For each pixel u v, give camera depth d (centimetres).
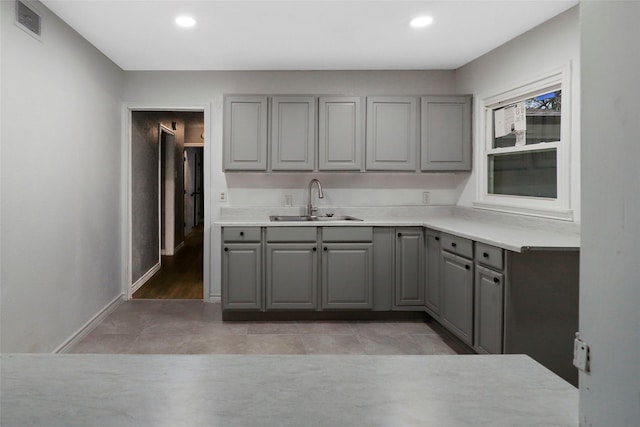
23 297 229
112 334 312
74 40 289
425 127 368
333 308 346
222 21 276
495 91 332
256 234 341
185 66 375
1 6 207
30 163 234
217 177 394
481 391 60
